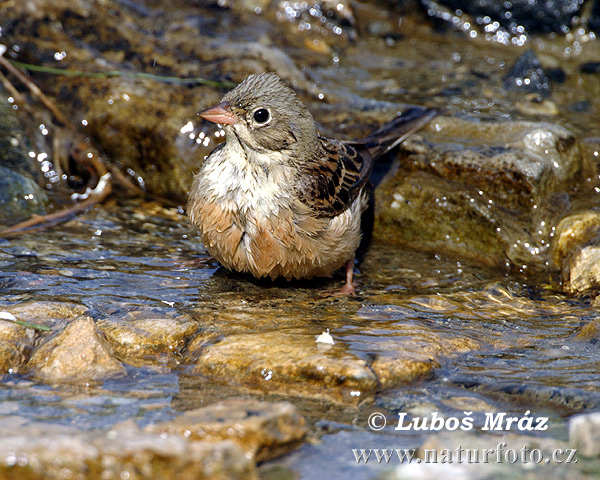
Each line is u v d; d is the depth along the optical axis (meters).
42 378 7.62
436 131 12.85
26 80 13.61
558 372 7.99
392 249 11.74
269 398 7.38
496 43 17.80
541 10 17.62
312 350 8.04
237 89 9.83
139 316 8.89
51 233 11.30
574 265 10.43
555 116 14.36
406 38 17.75
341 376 7.56
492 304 9.85
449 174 11.84
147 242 11.31
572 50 17.34
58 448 5.62
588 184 12.23
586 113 14.68
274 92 9.73
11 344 7.95
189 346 8.33
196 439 6.31
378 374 7.70
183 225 12.04
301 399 7.38
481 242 11.42
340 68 16.20
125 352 8.18
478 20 17.95
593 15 17.56
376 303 9.71
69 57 14.09
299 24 17.45
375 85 15.48
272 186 9.59
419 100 14.75
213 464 5.75
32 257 10.44
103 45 14.51
